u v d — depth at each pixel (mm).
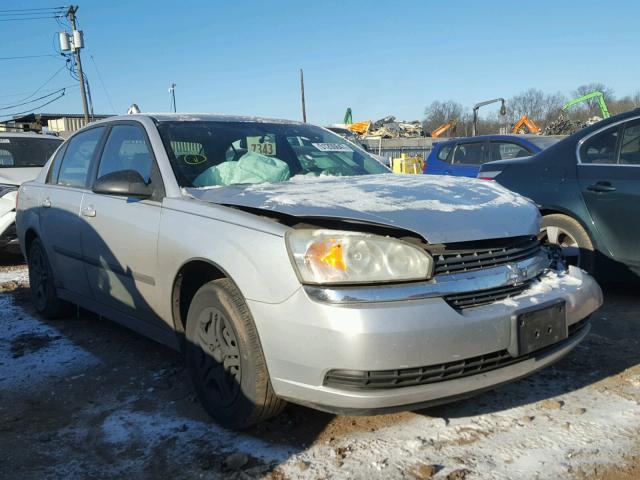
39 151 10031
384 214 2781
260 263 2738
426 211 2861
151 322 3648
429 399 2570
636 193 4684
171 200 3410
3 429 3158
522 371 2773
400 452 2783
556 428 2969
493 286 2762
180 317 3359
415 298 2570
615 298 5191
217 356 3059
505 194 3416
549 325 2820
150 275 3467
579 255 5090
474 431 2963
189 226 3180
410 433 2957
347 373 2518
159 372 3871
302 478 2604
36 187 5176
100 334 4711
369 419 3115
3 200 7297
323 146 4379
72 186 4617
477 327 2602
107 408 3371
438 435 2932
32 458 2859
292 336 2596
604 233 4906
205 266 3109
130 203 3717
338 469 2662
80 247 4262
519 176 5559
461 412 3172
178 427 3105
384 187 3312
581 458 2693
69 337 4664
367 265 2590
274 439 2943
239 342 2846
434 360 2529
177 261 3197
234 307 2869
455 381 2611
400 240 2658
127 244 3648
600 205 4910
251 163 3752
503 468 2629
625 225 4770
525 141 9414
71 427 3162
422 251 2643
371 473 2623
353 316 2484
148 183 3654
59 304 4980
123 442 2980
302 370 2594
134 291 3688
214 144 3877
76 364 4070
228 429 3055
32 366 4047
